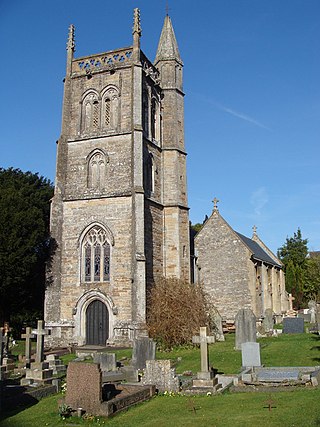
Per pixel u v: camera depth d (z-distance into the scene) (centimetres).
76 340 3394
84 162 3728
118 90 3781
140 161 3553
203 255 4722
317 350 2230
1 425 1322
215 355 2338
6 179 4338
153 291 3180
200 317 2895
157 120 4100
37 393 1664
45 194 4388
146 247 3588
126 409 1452
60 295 3531
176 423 1263
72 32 4059
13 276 3516
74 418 1359
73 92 3934
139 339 2066
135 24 3856
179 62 4403
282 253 8425
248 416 1264
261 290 4969
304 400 1364
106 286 3422
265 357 2159
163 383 1684
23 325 3975
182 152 4166
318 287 7000
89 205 3612
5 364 2145
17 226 3566
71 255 3588
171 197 3969
